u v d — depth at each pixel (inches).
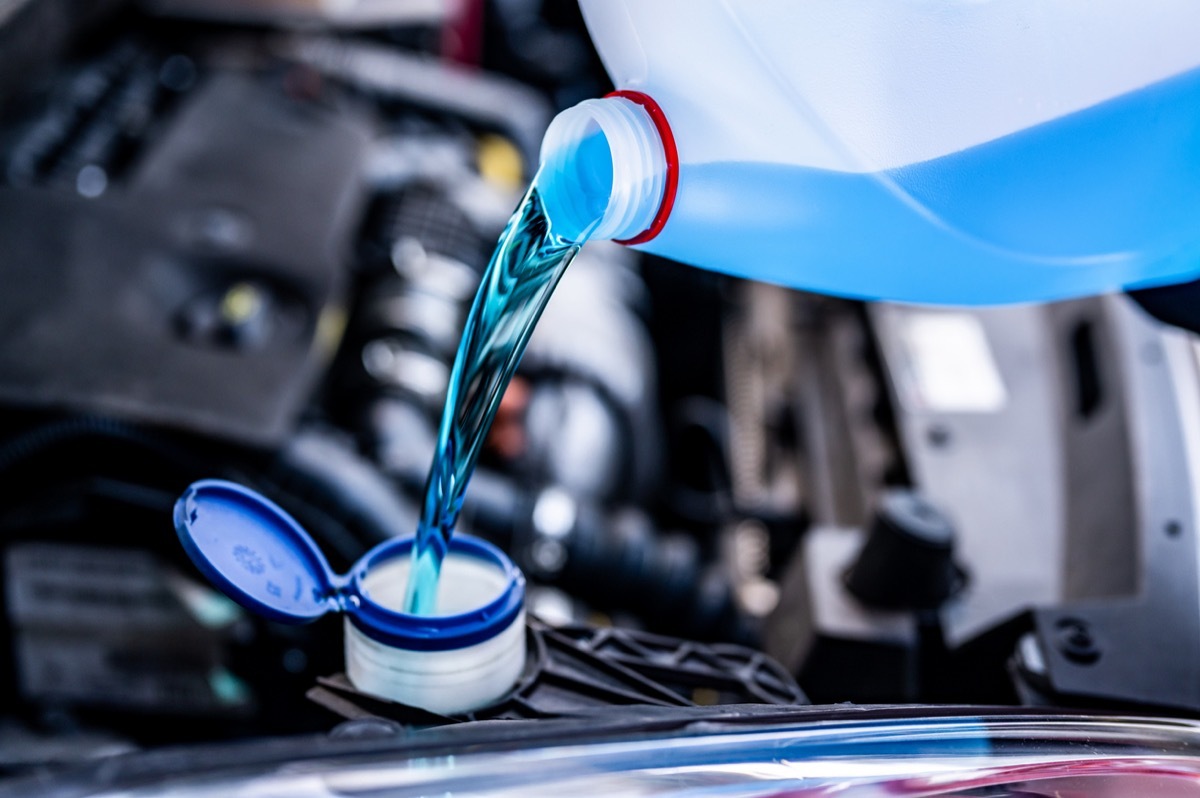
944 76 23.1
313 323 46.3
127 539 41.9
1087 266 27.5
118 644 43.9
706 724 20.8
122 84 57.7
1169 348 41.8
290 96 59.1
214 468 41.8
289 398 43.0
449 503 24.9
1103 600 34.6
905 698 39.0
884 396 49.2
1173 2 24.0
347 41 69.1
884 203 24.2
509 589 24.5
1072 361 46.0
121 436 40.9
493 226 61.2
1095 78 24.2
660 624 51.3
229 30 64.3
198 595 42.6
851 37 22.6
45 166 50.6
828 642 38.9
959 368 48.0
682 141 22.5
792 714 21.8
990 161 24.3
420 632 23.3
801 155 23.2
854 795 20.5
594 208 22.4
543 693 25.0
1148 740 23.3
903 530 37.8
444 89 67.4
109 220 47.5
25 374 41.4
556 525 49.3
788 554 56.3
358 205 52.6
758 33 22.3
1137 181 25.7
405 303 53.5
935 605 38.6
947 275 26.5
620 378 58.9
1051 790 21.8
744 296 71.2
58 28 48.6
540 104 72.9
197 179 50.7
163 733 45.7
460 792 18.6
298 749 18.6
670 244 24.3
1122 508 38.1
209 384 42.6
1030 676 32.0
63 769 18.6
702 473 65.2
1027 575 40.7
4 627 43.9
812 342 60.7
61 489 41.3
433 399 51.6
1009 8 23.2
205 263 46.7
